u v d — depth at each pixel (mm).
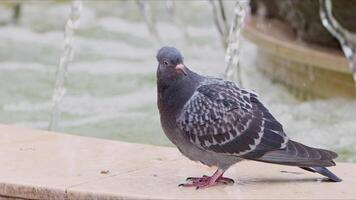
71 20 14281
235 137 7605
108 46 17891
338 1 12812
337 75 13375
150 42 18391
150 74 15406
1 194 7637
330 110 12883
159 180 7871
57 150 8805
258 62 15664
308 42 14086
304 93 13914
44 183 7605
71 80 14898
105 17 20750
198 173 8164
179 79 7648
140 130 11914
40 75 15336
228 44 12883
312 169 7902
